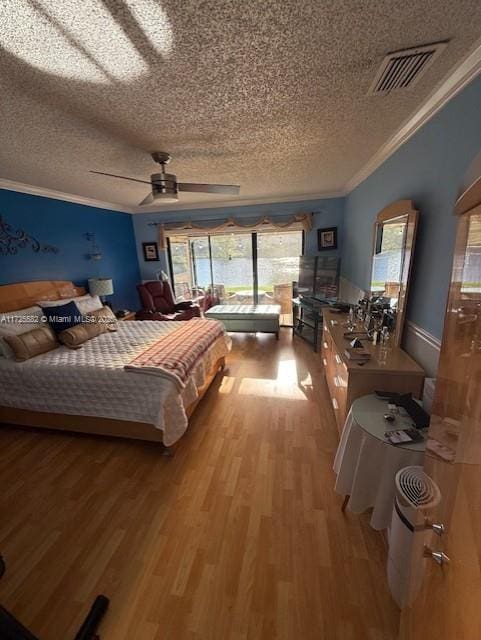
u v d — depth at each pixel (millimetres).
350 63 1298
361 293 3443
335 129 2057
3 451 2148
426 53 1235
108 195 3982
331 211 4629
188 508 1633
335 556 1353
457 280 800
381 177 2654
